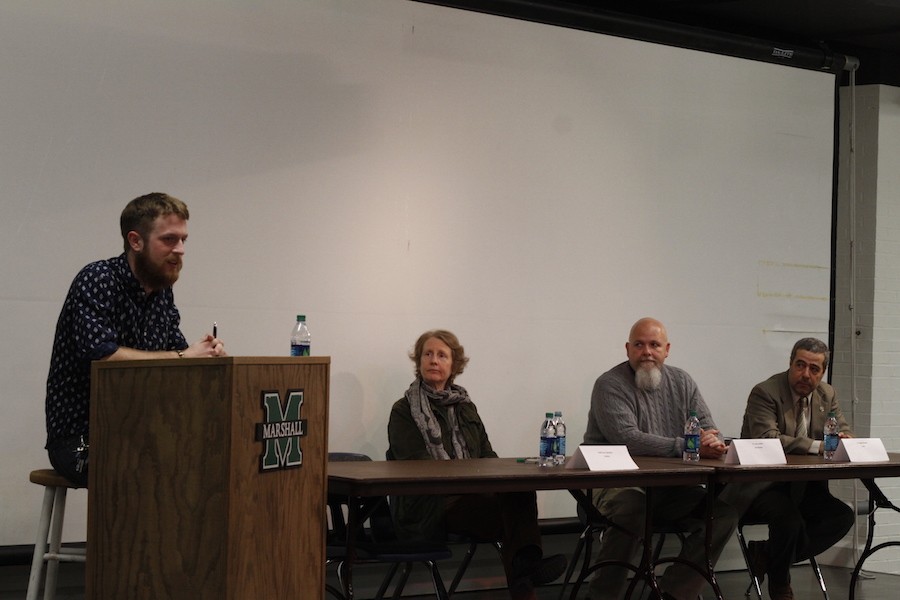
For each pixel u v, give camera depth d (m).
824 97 6.48
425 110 5.17
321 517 2.65
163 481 2.43
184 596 2.38
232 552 2.32
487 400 5.29
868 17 6.38
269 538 2.45
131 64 4.46
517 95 5.43
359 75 5.00
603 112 5.69
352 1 4.98
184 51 4.58
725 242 6.06
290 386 2.52
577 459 3.62
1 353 4.20
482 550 5.23
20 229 4.24
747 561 5.03
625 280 5.71
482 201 5.31
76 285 3.05
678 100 5.94
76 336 3.00
